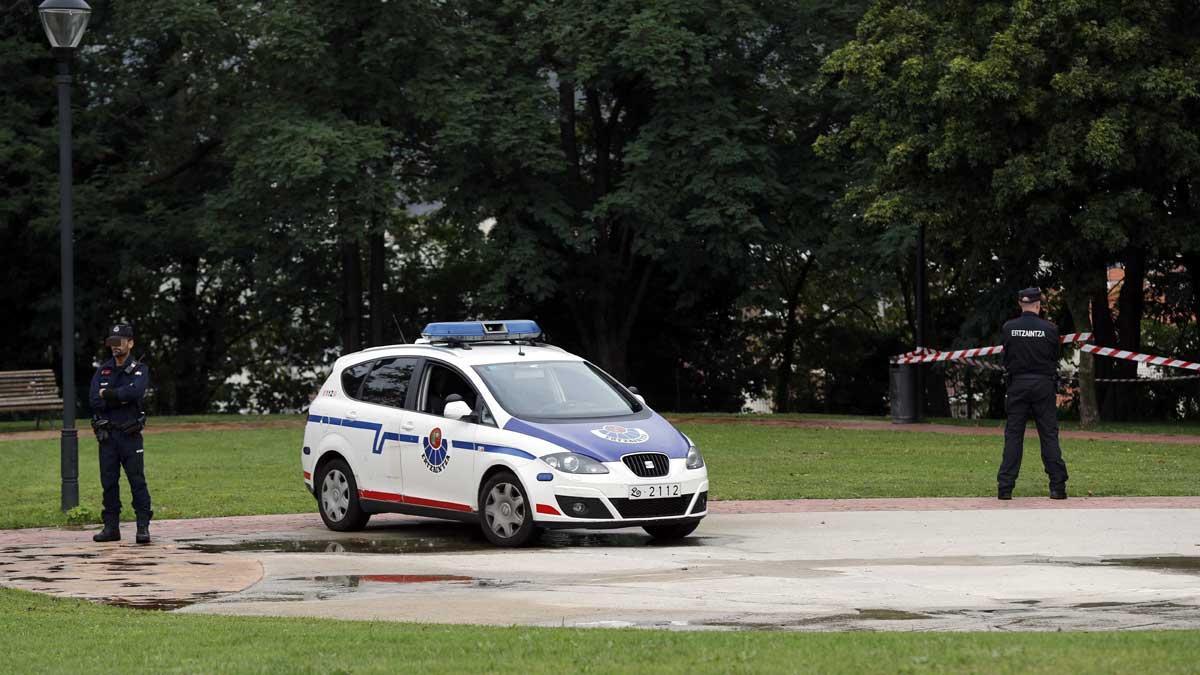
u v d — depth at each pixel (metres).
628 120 92.38
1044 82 68.06
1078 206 70.06
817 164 85.19
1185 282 94.38
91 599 24.95
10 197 89.06
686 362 110.38
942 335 110.31
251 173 81.50
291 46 78.75
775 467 51.16
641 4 82.31
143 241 91.25
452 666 16.84
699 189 80.12
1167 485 43.50
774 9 85.38
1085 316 73.06
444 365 34.56
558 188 90.62
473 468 32.84
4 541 34.22
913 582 25.31
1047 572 26.34
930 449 58.41
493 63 83.81
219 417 85.75
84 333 97.31
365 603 23.70
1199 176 68.25
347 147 78.00
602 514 31.14
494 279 82.94
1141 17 66.94
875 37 72.44
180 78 93.19
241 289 104.19
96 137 92.62
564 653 17.58
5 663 18.06
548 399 33.66
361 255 110.81
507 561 29.34
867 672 15.95
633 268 100.06
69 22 39.25
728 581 25.78
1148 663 16.03
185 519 38.81
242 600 24.45
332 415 36.50
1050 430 40.12
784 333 117.12
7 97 90.62
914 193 72.19
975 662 16.33
